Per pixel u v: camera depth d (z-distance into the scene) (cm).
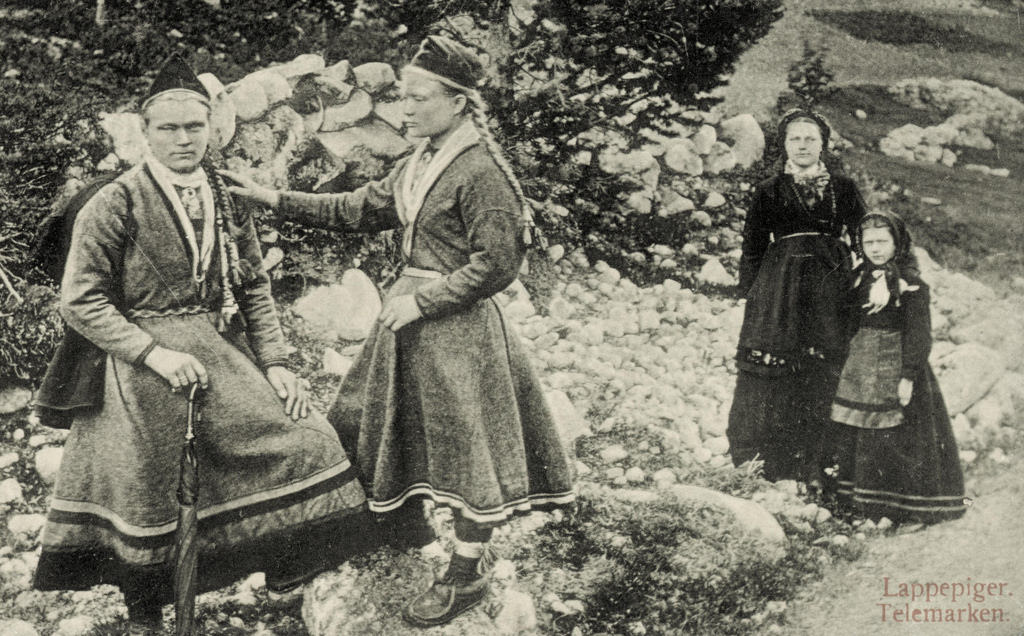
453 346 255
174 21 382
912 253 335
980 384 379
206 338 255
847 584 315
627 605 299
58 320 321
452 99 252
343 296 353
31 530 290
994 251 411
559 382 361
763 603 308
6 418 314
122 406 248
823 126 334
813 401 343
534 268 392
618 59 393
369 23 396
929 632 310
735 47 401
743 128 412
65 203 251
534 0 388
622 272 401
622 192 406
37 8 354
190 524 246
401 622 263
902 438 337
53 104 337
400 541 282
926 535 333
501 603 278
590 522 320
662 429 351
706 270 398
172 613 275
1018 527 335
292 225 357
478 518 254
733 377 364
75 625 271
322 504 261
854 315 338
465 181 248
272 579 274
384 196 265
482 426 256
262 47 393
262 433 258
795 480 344
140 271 249
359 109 374
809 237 338
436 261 257
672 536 319
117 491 249
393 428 262
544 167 400
